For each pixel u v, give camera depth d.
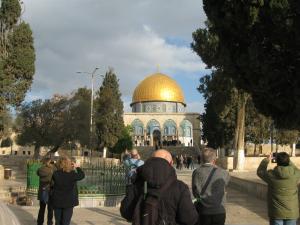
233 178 28.50
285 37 16.20
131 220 5.19
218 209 7.52
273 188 8.12
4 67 33.66
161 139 113.31
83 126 47.34
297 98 16.67
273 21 15.82
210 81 37.06
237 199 21.34
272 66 16.73
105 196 19.64
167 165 5.17
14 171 45.44
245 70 17.52
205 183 7.58
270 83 16.97
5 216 7.06
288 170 8.09
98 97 66.56
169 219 5.01
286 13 15.49
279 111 18.61
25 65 34.00
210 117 58.66
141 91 119.25
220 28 18.14
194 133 114.31
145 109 118.19
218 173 7.65
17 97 34.03
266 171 8.28
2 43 33.91
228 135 57.59
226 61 18.41
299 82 16.66
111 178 20.16
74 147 57.84
